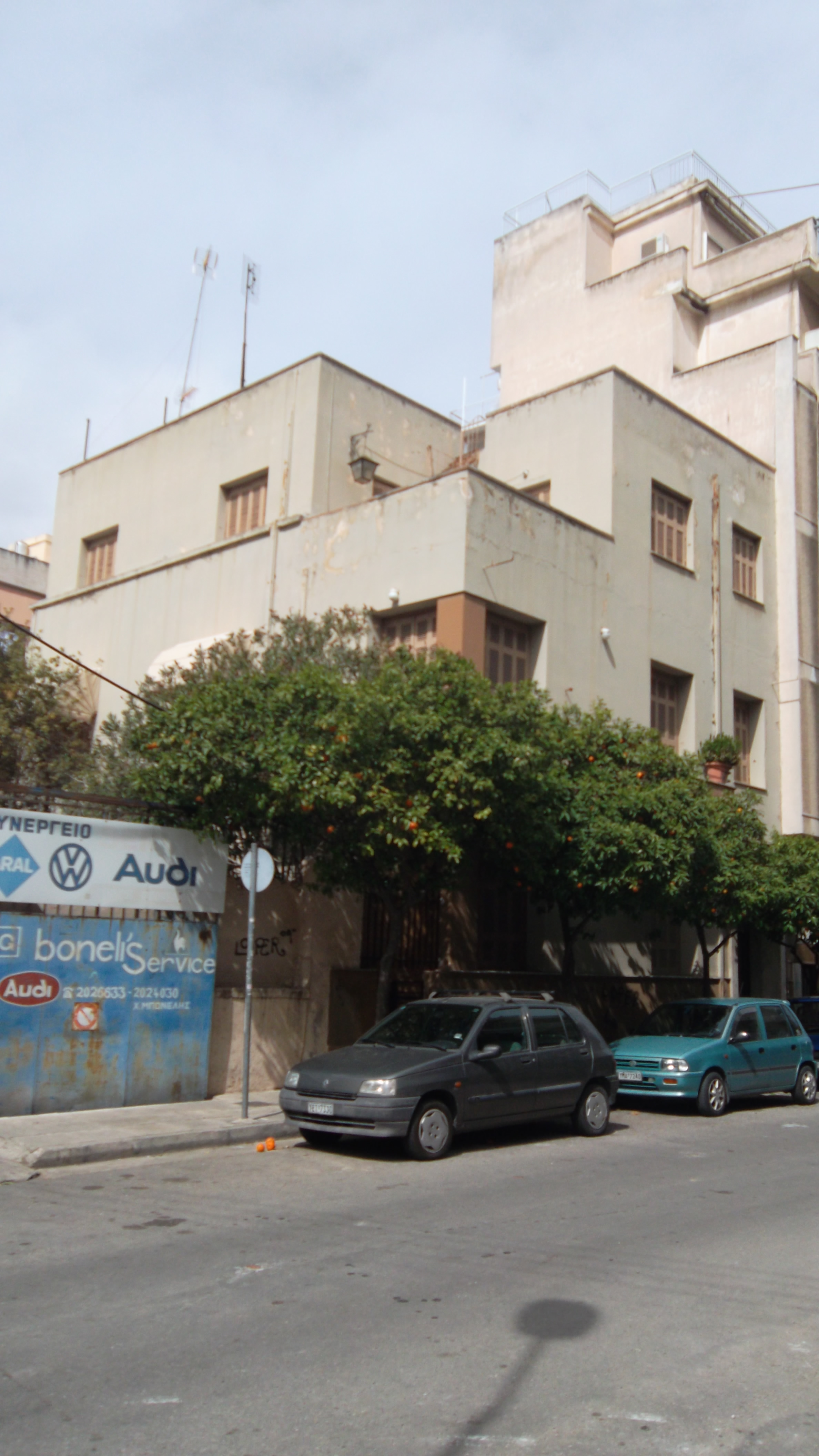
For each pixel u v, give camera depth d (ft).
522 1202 29.14
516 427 73.77
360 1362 17.28
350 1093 34.65
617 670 66.33
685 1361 17.83
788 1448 14.80
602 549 66.33
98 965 40.50
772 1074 51.52
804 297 90.94
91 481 83.15
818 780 83.51
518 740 44.78
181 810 43.21
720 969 75.87
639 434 71.26
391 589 58.39
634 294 95.40
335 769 39.91
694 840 53.67
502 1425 15.19
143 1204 27.84
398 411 72.43
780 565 84.94
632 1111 49.37
